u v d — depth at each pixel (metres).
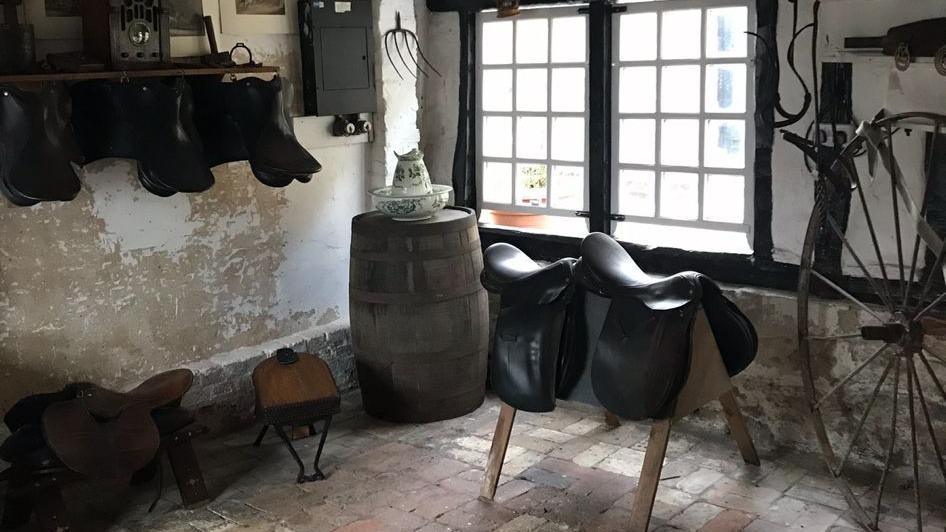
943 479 3.35
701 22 3.90
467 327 4.16
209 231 4.07
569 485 3.50
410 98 4.71
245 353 4.22
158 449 3.29
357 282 4.14
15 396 3.52
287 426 4.13
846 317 3.52
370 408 4.29
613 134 4.25
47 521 3.11
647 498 3.07
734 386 3.88
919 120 3.15
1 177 3.14
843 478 3.27
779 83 3.65
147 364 3.92
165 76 3.66
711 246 4.00
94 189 3.66
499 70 4.64
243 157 3.91
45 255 3.55
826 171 3.28
